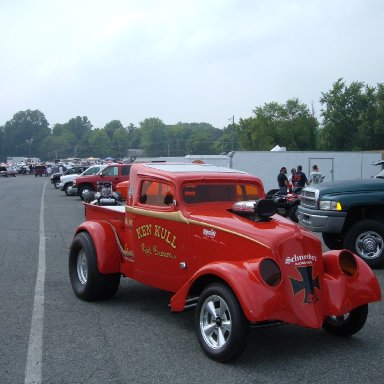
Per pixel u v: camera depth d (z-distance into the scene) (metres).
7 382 4.66
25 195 32.94
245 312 4.76
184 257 5.88
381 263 9.73
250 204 5.77
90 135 198.88
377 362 5.18
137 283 8.49
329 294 5.35
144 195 6.54
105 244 7.04
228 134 160.88
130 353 5.36
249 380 4.72
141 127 179.38
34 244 12.36
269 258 5.04
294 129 74.25
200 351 5.43
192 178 6.11
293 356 5.33
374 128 65.56
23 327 6.17
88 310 6.91
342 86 66.75
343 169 28.45
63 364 5.06
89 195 9.61
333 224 9.87
